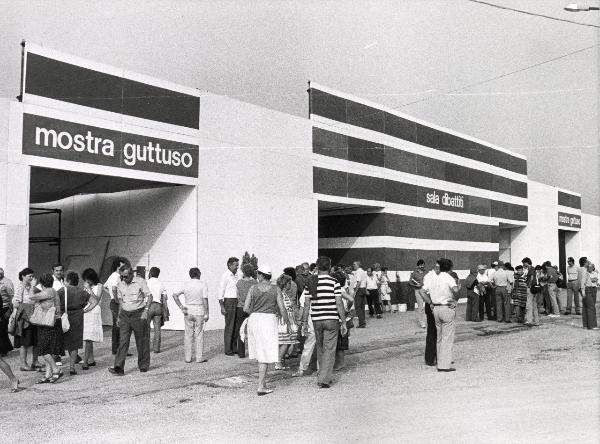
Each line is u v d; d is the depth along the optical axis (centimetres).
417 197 2559
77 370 1045
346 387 886
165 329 1609
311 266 1188
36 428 679
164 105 1534
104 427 680
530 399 777
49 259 1894
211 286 1612
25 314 1016
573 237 4447
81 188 1633
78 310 1009
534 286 1702
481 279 1856
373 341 1414
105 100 1412
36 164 1282
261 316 855
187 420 707
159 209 1647
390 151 2395
